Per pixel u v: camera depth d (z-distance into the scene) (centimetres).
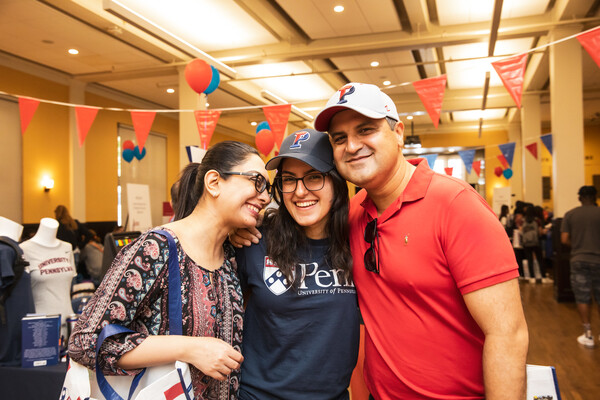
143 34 757
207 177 126
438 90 407
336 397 138
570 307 664
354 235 143
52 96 946
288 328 137
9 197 862
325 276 140
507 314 108
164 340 109
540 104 1254
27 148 893
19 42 776
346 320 139
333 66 988
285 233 142
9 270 233
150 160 1268
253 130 1723
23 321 232
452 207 116
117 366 108
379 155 122
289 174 140
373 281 134
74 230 631
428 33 768
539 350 462
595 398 341
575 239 495
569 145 711
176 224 126
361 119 122
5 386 229
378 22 733
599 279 475
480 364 121
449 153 1783
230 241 145
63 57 854
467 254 112
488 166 1652
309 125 1388
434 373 122
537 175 1155
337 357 138
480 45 864
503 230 114
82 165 1012
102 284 112
